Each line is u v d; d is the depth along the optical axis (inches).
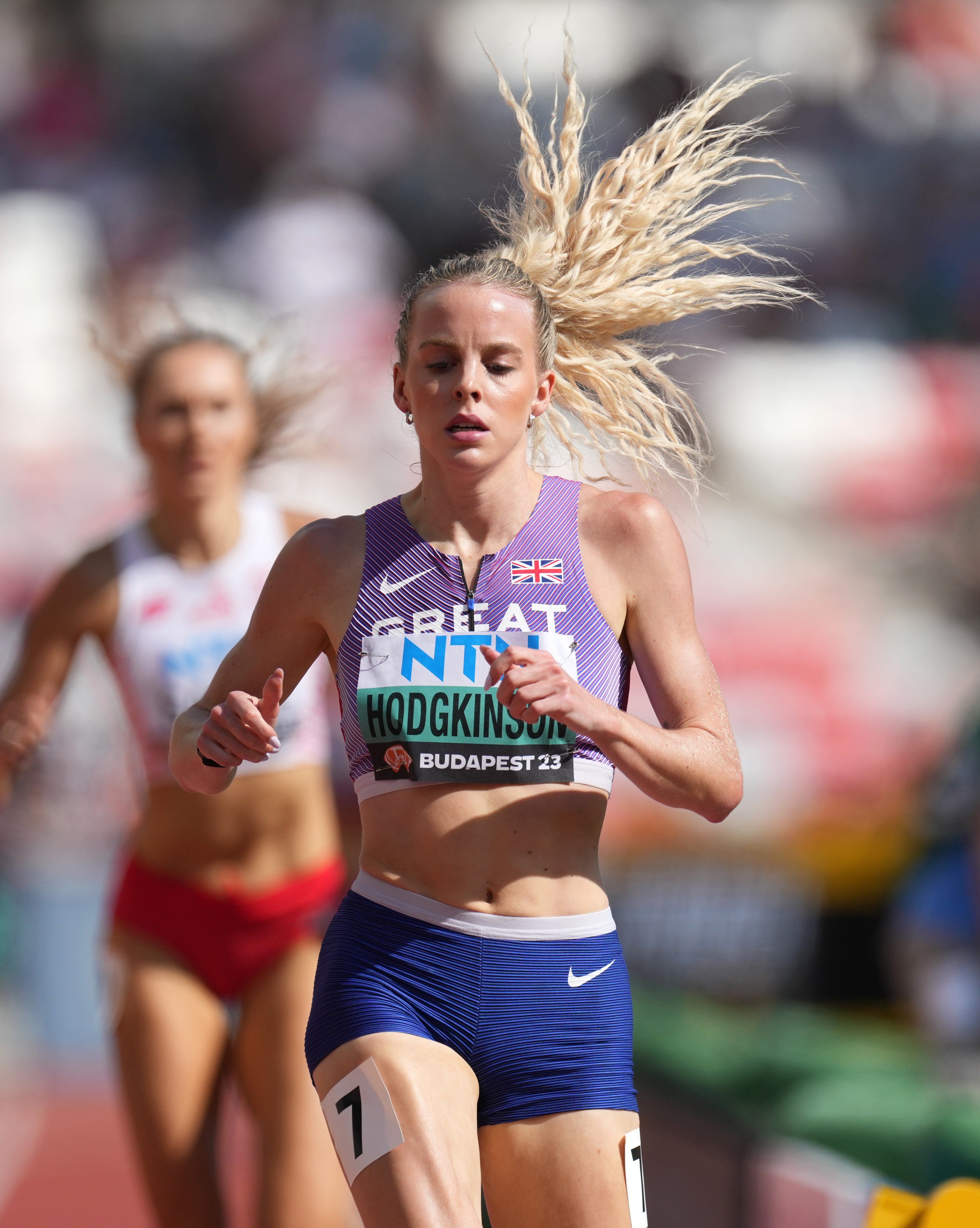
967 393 1777.8
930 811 870.4
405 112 2103.8
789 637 1386.6
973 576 1547.7
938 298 1943.9
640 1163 348.8
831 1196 582.2
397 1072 333.7
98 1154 956.6
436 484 364.8
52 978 1147.3
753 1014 1061.1
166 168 2103.8
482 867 350.3
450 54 2130.9
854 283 1930.4
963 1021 812.0
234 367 581.9
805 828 1175.0
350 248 1862.7
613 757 334.6
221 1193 524.7
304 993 526.9
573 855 355.9
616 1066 351.9
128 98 2183.8
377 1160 327.9
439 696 351.3
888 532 1608.0
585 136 1808.6
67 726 1159.0
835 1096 637.3
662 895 1096.2
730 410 1670.8
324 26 2161.7
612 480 425.4
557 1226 340.2
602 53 2050.9
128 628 565.9
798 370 1737.2
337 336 1699.1
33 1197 875.4
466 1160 329.1
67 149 2107.5
